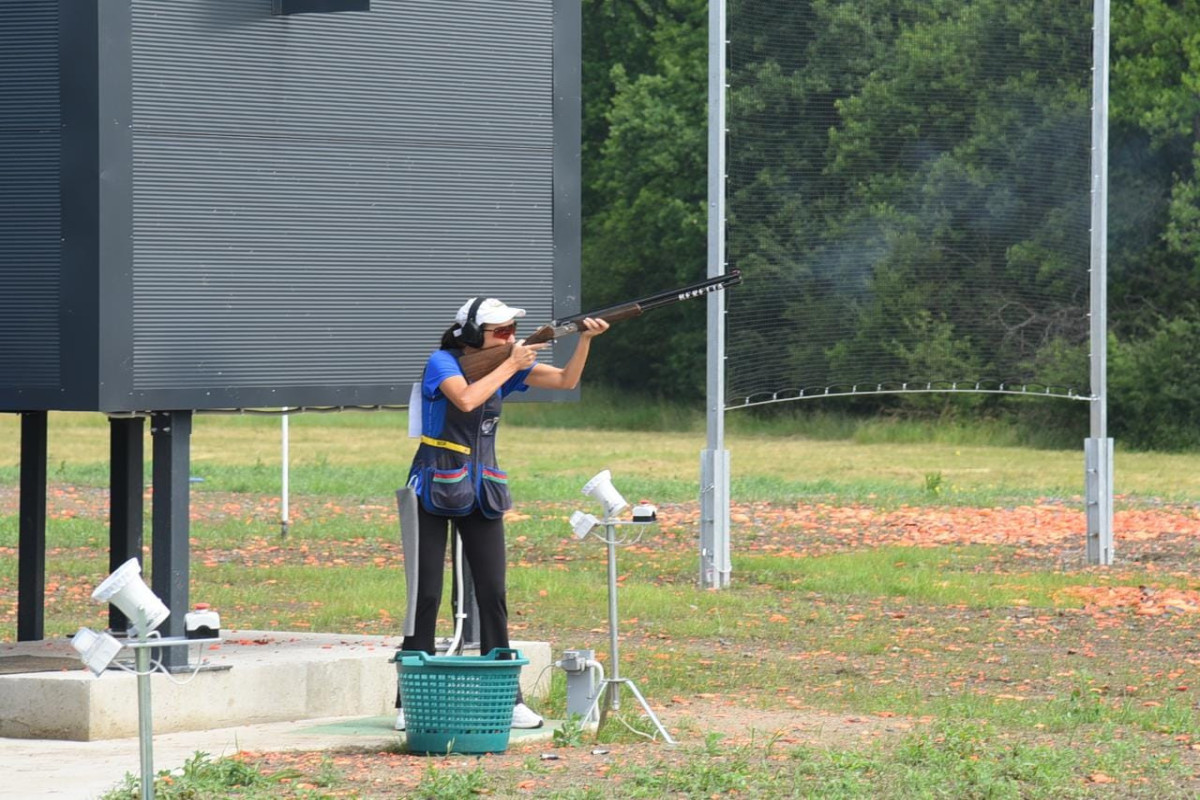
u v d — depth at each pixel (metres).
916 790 23.12
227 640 32.78
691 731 28.27
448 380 26.11
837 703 32.56
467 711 25.31
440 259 30.92
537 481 91.44
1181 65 128.12
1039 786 23.86
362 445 127.62
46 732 27.33
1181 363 123.69
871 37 55.75
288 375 29.47
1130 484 92.12
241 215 29.06
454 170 31.06
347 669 29.98
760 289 54.44
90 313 27.75
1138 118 126.50
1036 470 103.38
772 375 54.56
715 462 52.53
